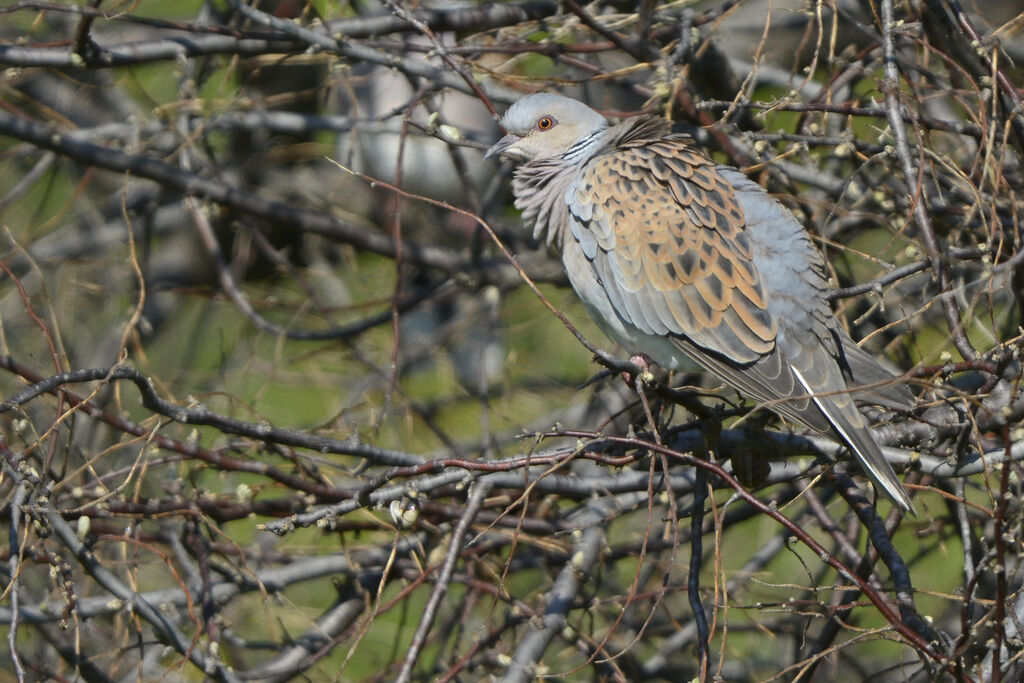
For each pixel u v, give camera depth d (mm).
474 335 14938
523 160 10414
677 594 12047
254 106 13391
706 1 13844
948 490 10039
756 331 8570
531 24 11266
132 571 10195
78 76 14281
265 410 13938
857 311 11539
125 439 10828
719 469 6910
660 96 9820
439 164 15367
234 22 11359
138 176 12492
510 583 12008
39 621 9711
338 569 10664
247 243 14312
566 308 13812
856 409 7891
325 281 15531
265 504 10055
